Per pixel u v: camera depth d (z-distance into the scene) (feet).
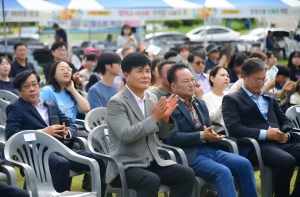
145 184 15.23
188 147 17.92
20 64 34.06
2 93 25.95
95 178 15.85
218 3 45.88
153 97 16.99
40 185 16.40
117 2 43.16
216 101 22.43
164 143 18.12
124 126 15.52
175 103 15.80
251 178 17.74
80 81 29.07
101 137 17.89
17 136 16.24
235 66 30.86
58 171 16.88
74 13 41.68
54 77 21.86
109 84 23.81
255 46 70.54
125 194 15.62
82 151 18.57
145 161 15.93
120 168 15.60
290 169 18.56
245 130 19.38
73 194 16.01
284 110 24.02
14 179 15.28
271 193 19.20
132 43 56.18
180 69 18.12
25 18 40.50
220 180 16.92
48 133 17.62
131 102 16.08
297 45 61.62
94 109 20.94
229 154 18.15
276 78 27.17
